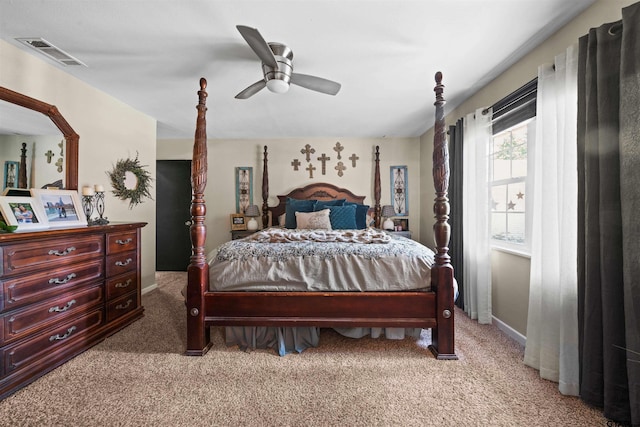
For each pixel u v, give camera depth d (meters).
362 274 2.02
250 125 3.82
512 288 2.30
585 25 1.61
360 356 1.99
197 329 1.98
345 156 4.51
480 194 2.52
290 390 1.61
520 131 2.33
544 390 1.60
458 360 1.92
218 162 4.54
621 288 1.30
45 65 2.18
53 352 1.80
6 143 1.99
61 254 1.87
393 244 2.28
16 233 1.60
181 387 1.63
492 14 1.64
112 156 2.89
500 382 1.68
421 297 1.97
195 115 3.38
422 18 1.67
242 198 4.53
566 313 1.56
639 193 1.21
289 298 1.98
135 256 2.61
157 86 2.59
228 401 1.52
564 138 1.60
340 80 2.47
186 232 4.70
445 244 1.97
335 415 1.42
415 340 2.22
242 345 2.09
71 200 2.22
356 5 1.56
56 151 2.30
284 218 4.20
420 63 2.19
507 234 2.48
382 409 1.46
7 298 1.56
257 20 1.67
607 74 1.34
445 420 1.38
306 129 4.03
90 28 1.75
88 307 2.07
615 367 1.32
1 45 1.90
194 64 2.19
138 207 3.29
